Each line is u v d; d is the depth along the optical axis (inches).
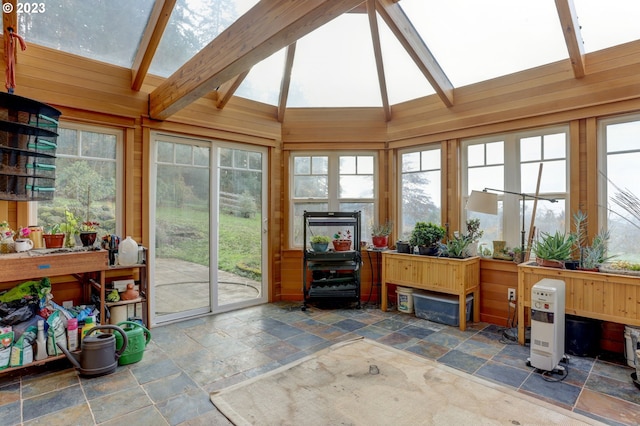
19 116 96.1
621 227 118.8
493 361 108.8
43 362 97.4
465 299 137.6
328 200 184.5
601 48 117.4
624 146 118.3
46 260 98.7
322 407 83.2
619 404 84.3
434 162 168.9
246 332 133.5
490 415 79.8
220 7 123.5
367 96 173.5
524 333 122.4
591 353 112.3
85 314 109.3
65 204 124.0
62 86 119.8
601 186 122.0
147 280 129.8
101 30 118.5
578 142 124.8
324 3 65.8
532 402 85.0
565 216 131.5
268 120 174.6
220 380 95.9
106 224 132.5
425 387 92.7
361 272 181.0
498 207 149.7
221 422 77.1
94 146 130.2
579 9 109.7
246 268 170.6
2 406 82.4
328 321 147.4
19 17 106.3
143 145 138.3
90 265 107.4
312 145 180.4
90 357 96.0
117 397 86.7
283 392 89.8
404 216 181.0
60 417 78.2
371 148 181.3
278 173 179.9
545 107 130.7
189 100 116.6
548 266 118.6
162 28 111.8
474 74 145.5
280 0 75.9
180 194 150.2
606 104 117.8
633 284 101.0
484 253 151.4
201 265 155.5
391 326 141.8
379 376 98.7
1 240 100.7
